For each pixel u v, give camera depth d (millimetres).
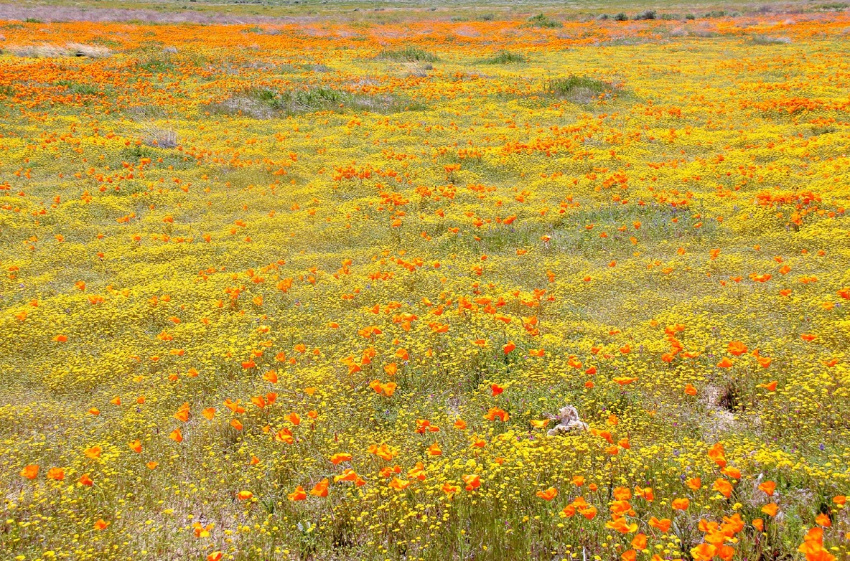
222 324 7961
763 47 37531
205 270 9977
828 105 19922
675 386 5938
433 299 8609
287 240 11484
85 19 50188
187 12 58906
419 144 18828
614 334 7246
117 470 5090
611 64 32750
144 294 8852
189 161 17141
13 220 12039
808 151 15492
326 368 6570
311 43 42125
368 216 12820
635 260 9766
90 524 4363
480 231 11648
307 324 8109
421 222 12148
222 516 4648
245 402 6082
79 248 10852
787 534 3752
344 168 16328
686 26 49688
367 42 43281
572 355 6633
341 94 24250
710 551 2865
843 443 4766
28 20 45250
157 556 4145
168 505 4727
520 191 14359
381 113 23156
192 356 7117
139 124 19906
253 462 4953
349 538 4363
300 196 14297
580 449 4723
